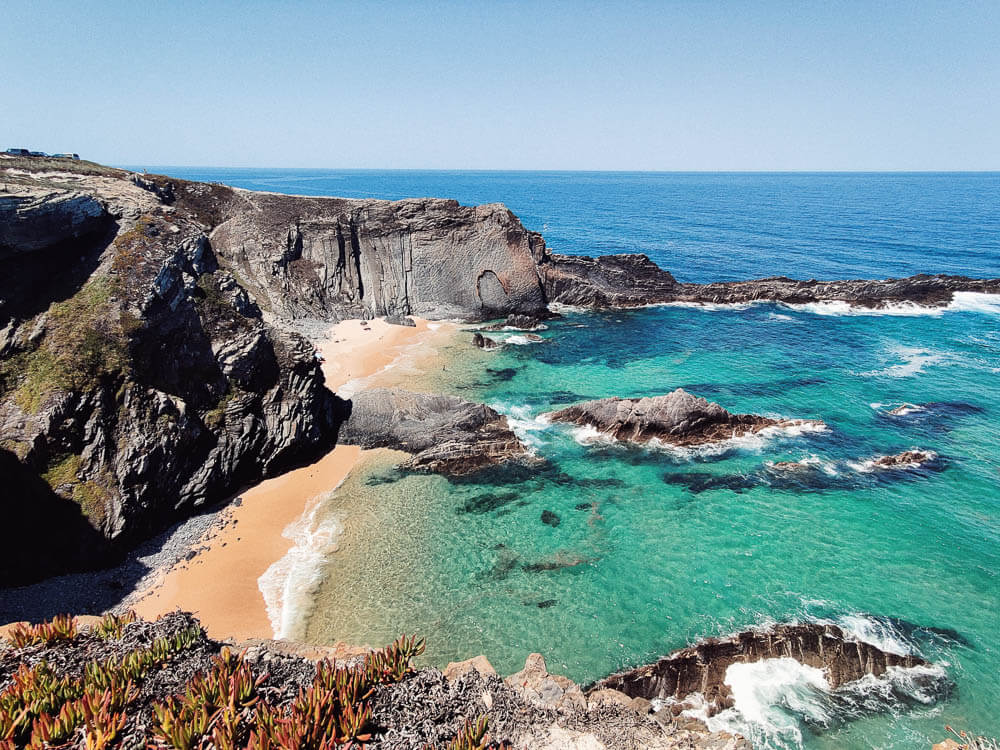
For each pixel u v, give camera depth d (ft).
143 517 95.09
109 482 91.66
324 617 81.41
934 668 72.13
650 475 116.78
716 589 86.02
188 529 99.96
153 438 98.58
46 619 76.59
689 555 93.71
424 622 80.79
